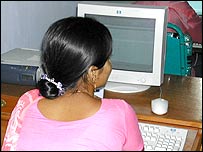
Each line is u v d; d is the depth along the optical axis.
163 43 1.87
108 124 1.16
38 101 1.25
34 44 2.82
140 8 1.82
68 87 1.19
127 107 1.24
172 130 1.62
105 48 1.19
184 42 2.24
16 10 2.50
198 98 1.89
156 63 1.89
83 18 1.22
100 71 1.26
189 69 2.40
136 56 1.91
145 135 1.59
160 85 1.98
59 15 3.27
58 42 1.15
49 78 1.21
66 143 1.13
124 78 1.95
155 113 1.72
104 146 1.13
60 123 1.16
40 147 1.14
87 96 1.20
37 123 1.18
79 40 1.14
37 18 2.83
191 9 3.10
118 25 1.88
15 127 1.26
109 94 1.92
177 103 1.83
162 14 1.80
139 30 1.86
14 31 2.51
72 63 1.15
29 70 1.94
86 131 1.14
